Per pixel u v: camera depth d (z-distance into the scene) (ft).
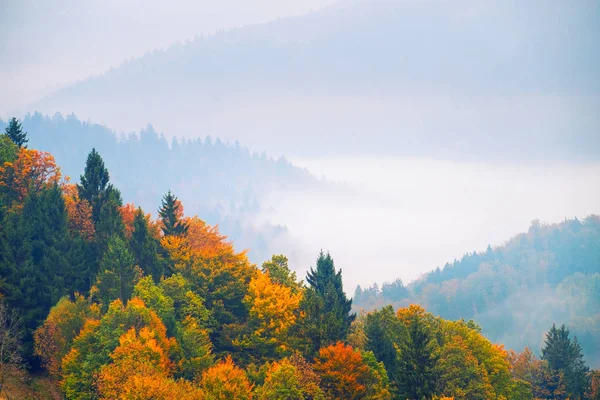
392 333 469.98
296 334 418.72
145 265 450.30
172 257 472.85
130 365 313.12
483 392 432.25
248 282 471.62
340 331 427.74
